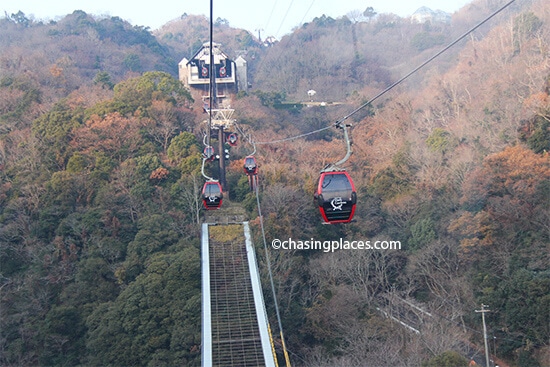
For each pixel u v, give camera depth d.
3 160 50.62
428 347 31.38
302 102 85.62
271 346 34.44
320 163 57.00
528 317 33.00
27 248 41.94
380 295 40.09
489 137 46.81
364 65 88.38
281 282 40.50
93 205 45.75
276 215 46.00
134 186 47.72
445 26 90.38
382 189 49.56
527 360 32.12
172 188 48.78
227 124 54.03
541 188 37.66
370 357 32.06
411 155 50.91
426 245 41.78
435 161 48.75
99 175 47.84
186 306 36.53
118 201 45.94
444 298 38.09
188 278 38.75
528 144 42.03
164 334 35.50
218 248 43.97
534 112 43.31
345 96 83.12
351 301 38.38
